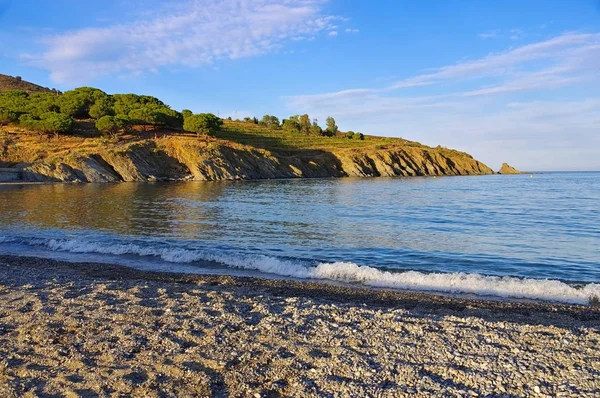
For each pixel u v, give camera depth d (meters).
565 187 73.88
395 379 5.98
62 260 15.80
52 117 89.44
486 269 14.93
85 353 6.88
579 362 6.42
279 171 101.25
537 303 10.79
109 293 10.39
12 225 23.91
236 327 8.07
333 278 13.36
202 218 27.89
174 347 7.09
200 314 8.76
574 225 25.72
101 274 13.45
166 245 18.73
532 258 16.58
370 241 19.95
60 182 68.88
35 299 9.77
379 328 8.04
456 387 5.74
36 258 15.88
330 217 28.97
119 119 94.62
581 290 11.79
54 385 5.87
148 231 22.48
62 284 11.36
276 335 7.64
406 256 16.84
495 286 12.22
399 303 10.62
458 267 15.15
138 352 6.94
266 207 35.31
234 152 94.81
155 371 6.27
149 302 9.64
